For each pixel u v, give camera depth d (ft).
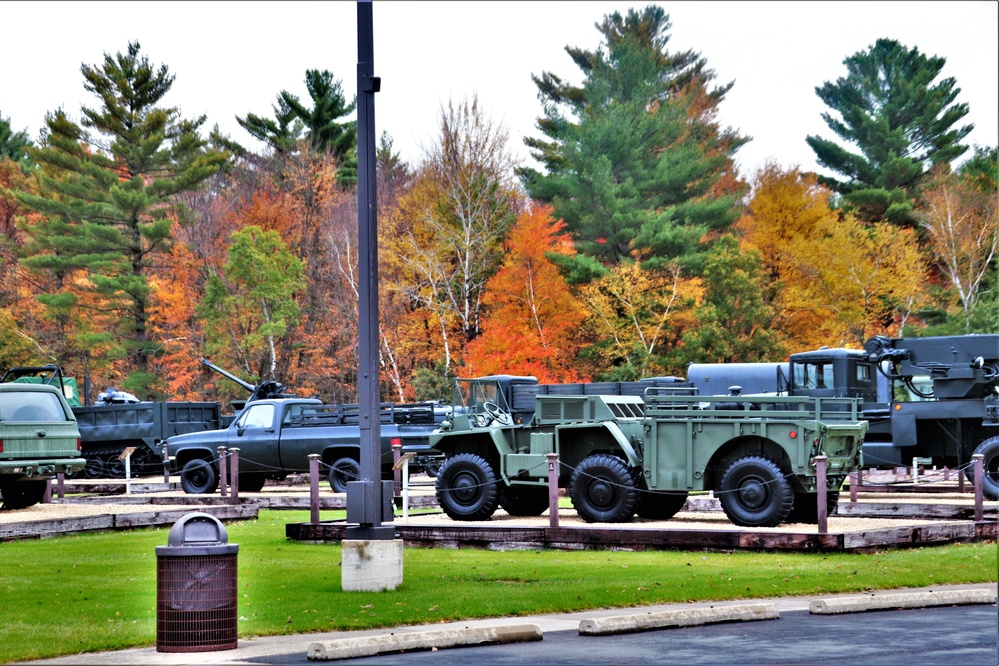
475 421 69.26
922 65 197.98
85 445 109.60
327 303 183.42
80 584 43.29
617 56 196.24
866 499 77.92
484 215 171.83
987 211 179.42
